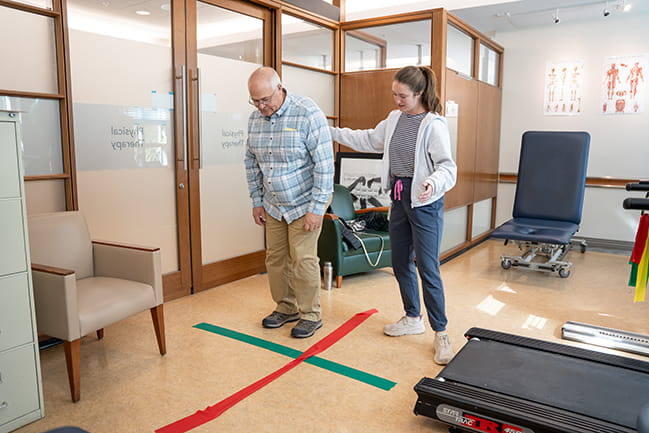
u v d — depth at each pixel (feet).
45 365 8.58
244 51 13.16
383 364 8.68
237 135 13.28
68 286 7.00
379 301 12.12
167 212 11.69
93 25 9.77
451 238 17.11
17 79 8.64
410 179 8.63
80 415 7.02
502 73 20.21
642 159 17.93
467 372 7.16
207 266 12.80
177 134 11.58
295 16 14.55
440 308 8.72
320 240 13.32
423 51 14.67
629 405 6.20
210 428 6.72
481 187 18.80
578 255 17.62
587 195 18.99
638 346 9.16
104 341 9.56
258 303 11.84
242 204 13.71
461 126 16.26
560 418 5.91
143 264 8.56
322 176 9.11
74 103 9.59
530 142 16.47
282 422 6.88
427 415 6.70
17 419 6.67
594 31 18.29
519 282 14.02
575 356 7.68
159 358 8.85
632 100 17.85
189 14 11.57
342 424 6.85
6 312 6.48
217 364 8.64
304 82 15.21
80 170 9.82
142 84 10.80
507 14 17.51
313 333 9.98
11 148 6.41
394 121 8.86
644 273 8.39
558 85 19.15
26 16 8.68
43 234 8.29
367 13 18.63
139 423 6.84
